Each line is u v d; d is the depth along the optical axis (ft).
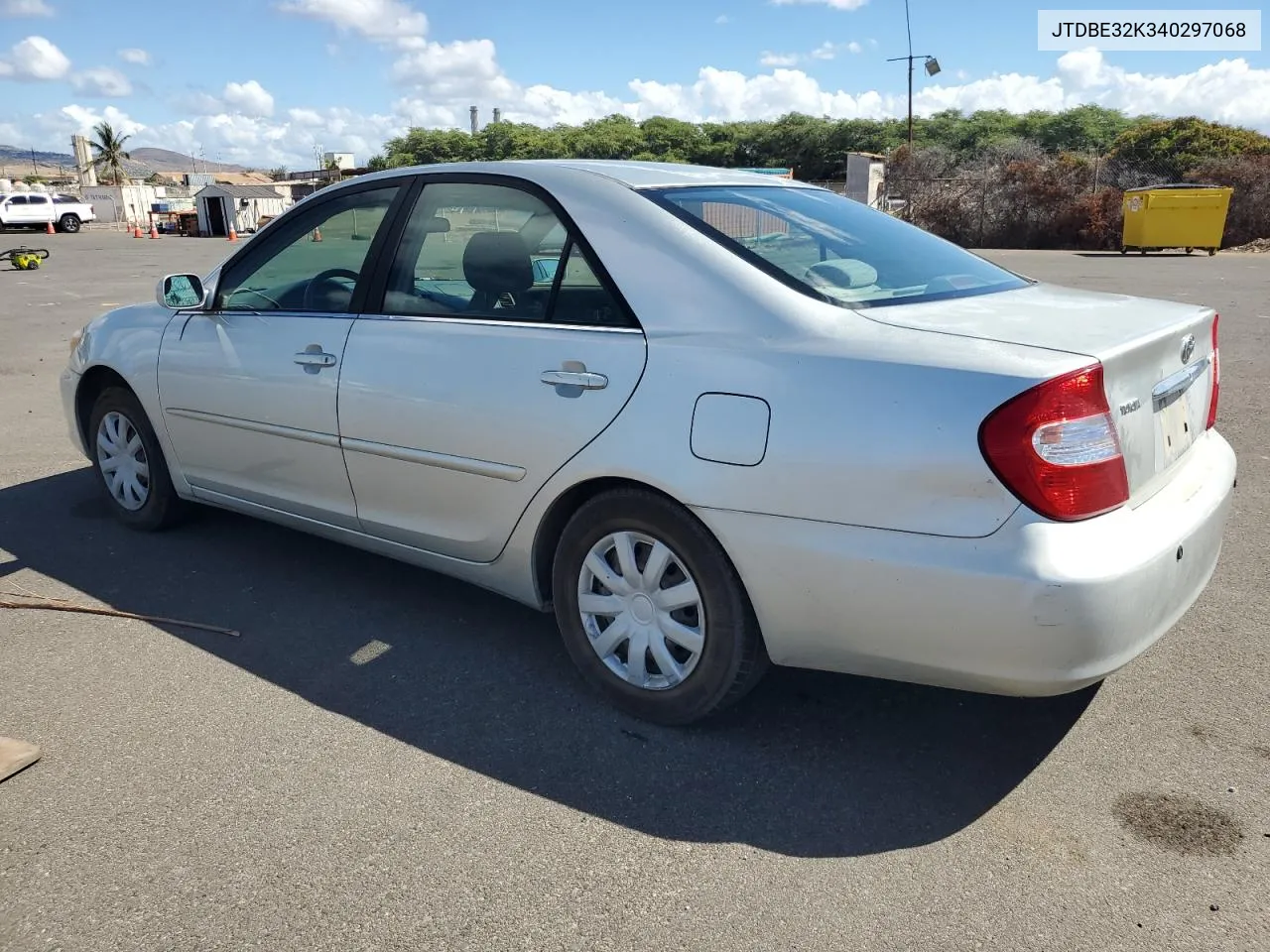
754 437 8.71
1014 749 9.68
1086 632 7.71
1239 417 22.77
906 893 7.69
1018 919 7.40
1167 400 9.09
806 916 7.45
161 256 91.30
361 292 12.05
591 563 10.21
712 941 7.21
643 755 9.64
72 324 42.04
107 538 15.58
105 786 9.08
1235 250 82.99
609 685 10.39
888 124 227.81
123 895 7.69
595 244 10.07
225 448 13.74
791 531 8.61
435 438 10.99
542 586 10.94
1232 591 13.21
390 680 11.10
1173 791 8.93
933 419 7.97
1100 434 7.89
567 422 9.86
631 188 10.34
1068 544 7.72
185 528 16.03
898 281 9.97
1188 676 10.97
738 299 9.14
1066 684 7.89
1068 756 9.52
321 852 8.20
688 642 9.64
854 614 8.48
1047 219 93.61
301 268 12.91
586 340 9.86
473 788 9.07
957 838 8.36
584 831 8.48
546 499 10.21
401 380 11.24
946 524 7.95
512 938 7.26
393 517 11.87
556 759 9.57
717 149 245.45
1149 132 112.06
